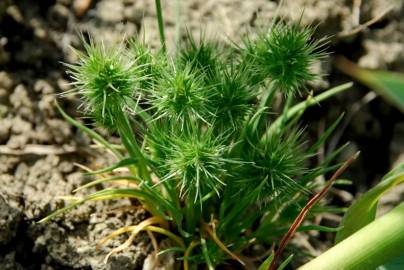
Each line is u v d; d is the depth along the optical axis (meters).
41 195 0.18
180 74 0.15
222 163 0.15
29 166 0.19
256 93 0.17
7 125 0.20
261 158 0.16
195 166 0.15
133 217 0.18
